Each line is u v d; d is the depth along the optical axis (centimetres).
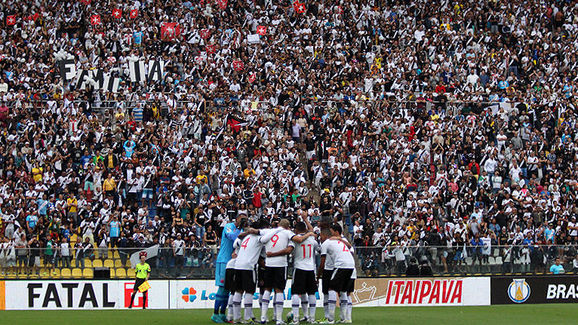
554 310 2453
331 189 3594
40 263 2586
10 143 3731
